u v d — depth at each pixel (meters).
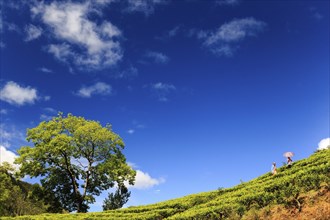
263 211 17.89
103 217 27.02
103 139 45.19
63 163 44.75
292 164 31.28
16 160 43.06
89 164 45.78
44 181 44.91
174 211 27.52
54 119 45.97
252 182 30.64
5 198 44.53
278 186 20.42
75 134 44.81
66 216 28.58
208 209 20.94
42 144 43.84
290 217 16.36
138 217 25.72
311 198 16.98
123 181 46.25
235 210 19.20
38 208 51.53
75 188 44.91
